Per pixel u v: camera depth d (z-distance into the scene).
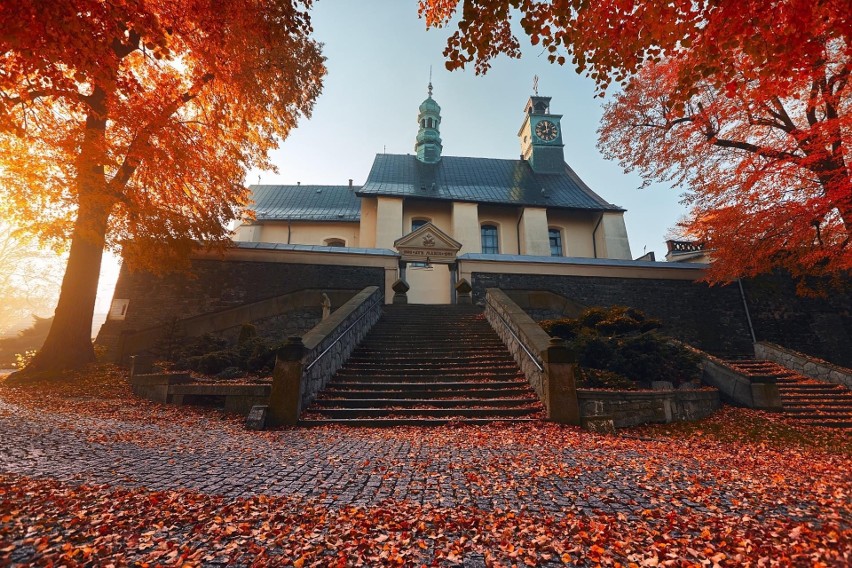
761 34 5.10
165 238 14.01
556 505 3.72
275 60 14.02
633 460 5.37
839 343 17.28
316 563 2.63
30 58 5.43
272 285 16.75
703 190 15.55
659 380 9.97
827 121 11.52
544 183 30.55
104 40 5.82
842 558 2.66
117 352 14.95
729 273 16.09
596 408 7.92
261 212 28.12
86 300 12.73
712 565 2.65
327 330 9.74
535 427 7.46
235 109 14.63
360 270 17.66
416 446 6.08
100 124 11.90
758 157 14.07
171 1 8.02
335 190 32.25
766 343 15.81
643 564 2.68
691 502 3.79
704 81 15.28
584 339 10.48
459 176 30.30
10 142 10.79
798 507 3.67
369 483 4.30
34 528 2.89
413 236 18.50
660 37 5.47
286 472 4.64
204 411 8.69
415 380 9.89
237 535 2.98
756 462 5.81
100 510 3.26
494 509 3.60
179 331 14.68
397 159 31.61
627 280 18.30
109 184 11.88
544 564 2.70
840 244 13.66
